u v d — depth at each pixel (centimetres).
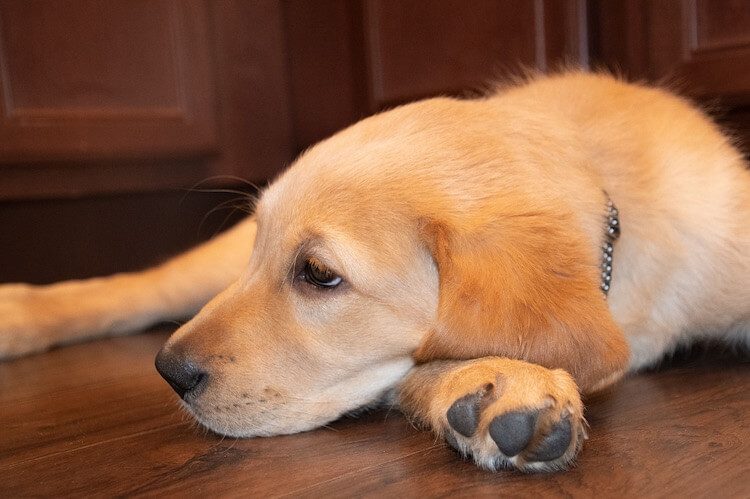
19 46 94
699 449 47
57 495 47
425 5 102
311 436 52
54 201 100
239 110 112
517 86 70
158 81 104
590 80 66
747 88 81
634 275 57
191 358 52
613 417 52
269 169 115
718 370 61
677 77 85
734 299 61
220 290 77
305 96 116
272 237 54
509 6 94
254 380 52
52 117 96
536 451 45
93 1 98
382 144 54
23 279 100
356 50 110
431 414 49
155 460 50
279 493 45
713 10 82
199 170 110
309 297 52
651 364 62
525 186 51
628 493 43
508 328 48
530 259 49
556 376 46
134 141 102
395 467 47
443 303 49
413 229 51
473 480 45
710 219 60
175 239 111
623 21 88
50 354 75
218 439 53
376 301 51
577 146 56
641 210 57
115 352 74
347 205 52
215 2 108
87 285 80
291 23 115
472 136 54
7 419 58
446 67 102
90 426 56
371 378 53
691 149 61
